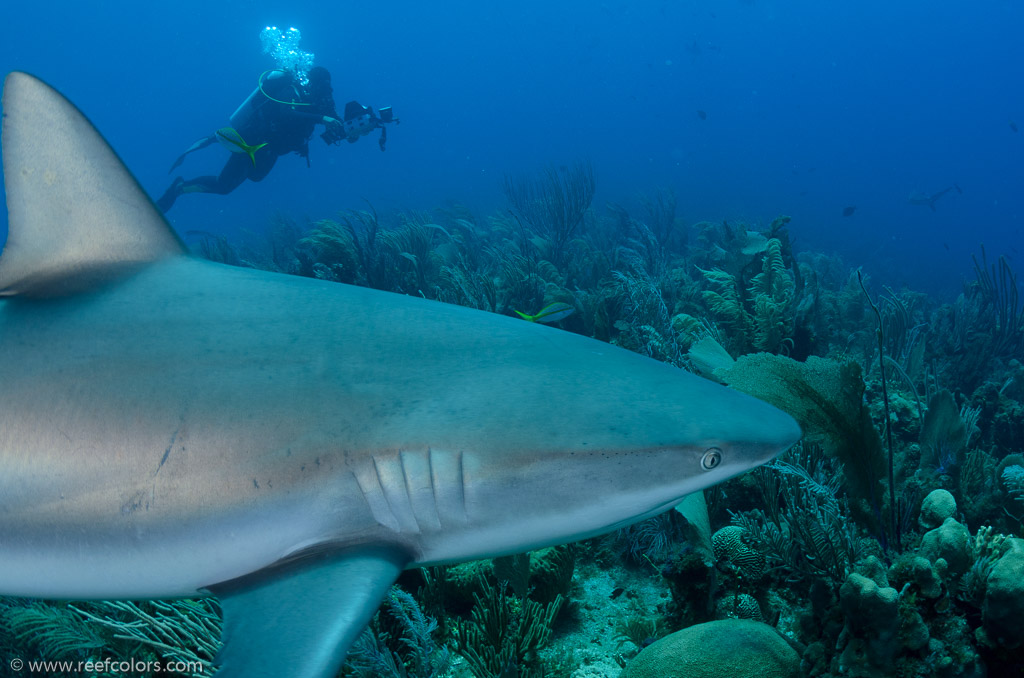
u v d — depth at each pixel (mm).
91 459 1465
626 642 3752
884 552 3316
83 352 1590
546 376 1603
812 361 3332
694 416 1557
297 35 39906
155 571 1473
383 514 1472
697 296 10172
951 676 2498
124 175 1843
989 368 8805
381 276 12086
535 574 3879
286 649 1211
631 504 1515
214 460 1448
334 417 1483
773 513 4090
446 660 3523
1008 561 2465
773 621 3533
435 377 1574
